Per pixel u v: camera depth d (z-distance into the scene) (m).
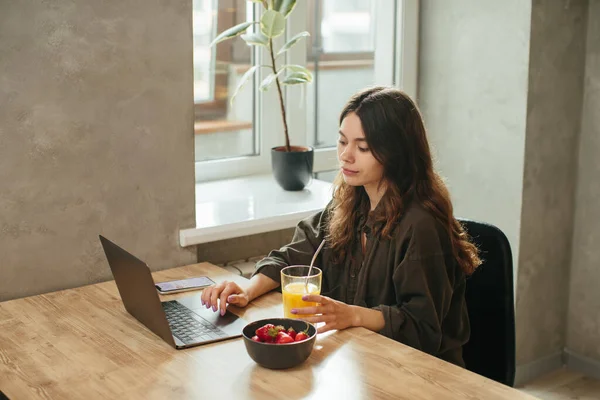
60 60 1.92
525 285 2.90
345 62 3.07
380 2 3.06
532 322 2.98
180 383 1.40
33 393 1.38
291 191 2.69
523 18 2.69
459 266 1.80
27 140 1.91
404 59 3.03
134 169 2.09
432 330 1.68
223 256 2.54
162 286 1.95
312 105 3.03
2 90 1.85
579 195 2.98
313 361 1.49
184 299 1.86
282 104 2.62
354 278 1.91
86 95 1.97
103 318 1.76
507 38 2.75
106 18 1.97
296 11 2.88
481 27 2.83
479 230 1.89
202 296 1.80
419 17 3.04
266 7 2.51
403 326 1.67
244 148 2.90
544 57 2.74
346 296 1.92
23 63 1.87
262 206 2.48
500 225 2.88
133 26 2.02
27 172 1.92
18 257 1.95
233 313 1.76
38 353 1.56
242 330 1.56
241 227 2.29
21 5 1.85
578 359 3.08
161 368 1.47
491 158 2.88
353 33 3.06
